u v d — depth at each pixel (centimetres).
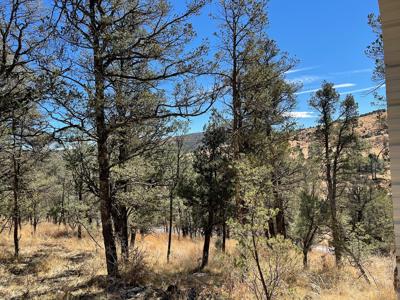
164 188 1158
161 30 883
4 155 1067
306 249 1202
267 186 643
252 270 593
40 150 888
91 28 823
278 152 1201
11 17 757
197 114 909
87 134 870
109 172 971
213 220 1277
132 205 1048
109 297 740
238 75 1256
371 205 1766
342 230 1216
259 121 1305
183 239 2153
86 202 1209
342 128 1639
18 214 1370
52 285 859
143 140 1037
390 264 1035
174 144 1298
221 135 1261
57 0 234
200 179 1258
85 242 1827
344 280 909
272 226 1338
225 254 757
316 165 1412
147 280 908
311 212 1234
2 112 765
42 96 760
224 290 730
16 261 1233
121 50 853
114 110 920
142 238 1759
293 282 747
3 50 784
